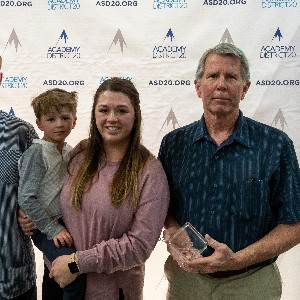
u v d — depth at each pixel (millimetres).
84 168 1771
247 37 2637
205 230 1796
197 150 1833
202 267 1695
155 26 2670
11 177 1891
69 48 2723
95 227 1706
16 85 2768
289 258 2805
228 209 1767
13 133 1907
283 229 1770
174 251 1760
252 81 2666
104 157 1797
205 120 1842
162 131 2746
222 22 2639
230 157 1778
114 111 1717
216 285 1883
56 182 1886
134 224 1701
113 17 2682
